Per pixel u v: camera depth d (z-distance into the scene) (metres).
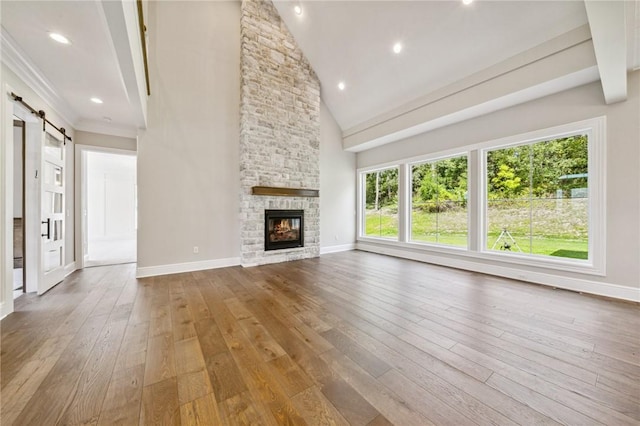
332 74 5.48
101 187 9.48
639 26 2.16
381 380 1.58
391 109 5.25
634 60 2.70
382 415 1.31
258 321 2.42
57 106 3.56
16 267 3.98
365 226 6.90
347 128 6.42
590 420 1.28
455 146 4.64
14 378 1.58
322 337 2.12
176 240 4.24
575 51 2.90
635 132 2.89
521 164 3.95
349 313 2.61
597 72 2.92
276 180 5.07
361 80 5.16
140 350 1.91
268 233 4.98
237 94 4.82
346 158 6.73
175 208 4.23
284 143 5.18
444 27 3.61
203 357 1.83
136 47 2.53
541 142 3.74
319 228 5.75
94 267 4.64
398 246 5.77
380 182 6.48
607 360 1.79
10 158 2.54
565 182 3.53
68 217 4.17
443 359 1.81
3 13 2.01
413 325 2.34
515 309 2.71
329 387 1.52
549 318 2.48
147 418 1.28
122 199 9.92
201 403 1.39
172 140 4.20
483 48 3.54
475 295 3.15
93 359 1.79
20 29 2.20
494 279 3.87
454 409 1.35
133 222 10.15
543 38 3.11
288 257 5.26
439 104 4.34
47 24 2.14
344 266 4.76
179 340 2.06
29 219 3.16
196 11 4.42
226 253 4.71
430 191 5.29
